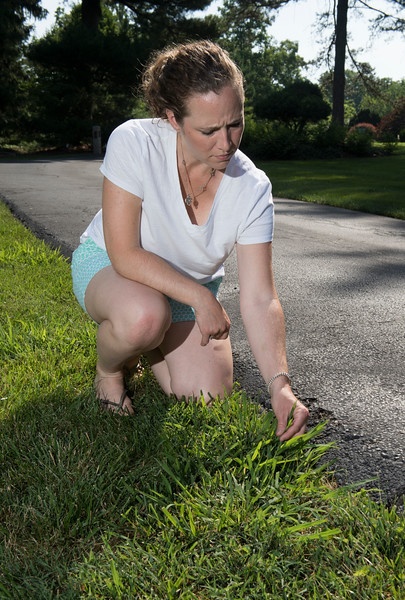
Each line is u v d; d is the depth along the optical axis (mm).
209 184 2184
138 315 2141
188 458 1929
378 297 4371
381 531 1601
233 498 1740
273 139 24547
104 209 2182
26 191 11375
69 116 32062
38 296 3836
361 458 2119
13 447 2000
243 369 2947
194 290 2125
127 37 32281
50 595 1452
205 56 1810
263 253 2219
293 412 1949
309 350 3238
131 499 1787
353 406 2547
